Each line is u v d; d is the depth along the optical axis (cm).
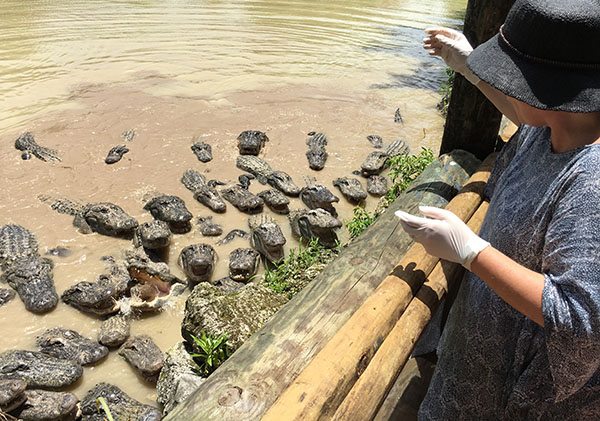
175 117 998
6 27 1339
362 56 1358
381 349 237
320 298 281
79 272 626
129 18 1479
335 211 762
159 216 716
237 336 446
